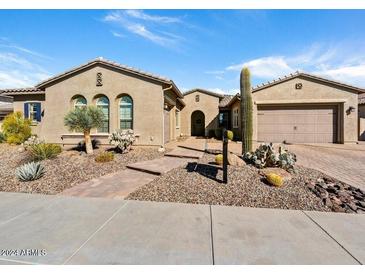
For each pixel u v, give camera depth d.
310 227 3.56
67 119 10.05
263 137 15.48
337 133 14.74
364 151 11.57
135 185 5.87
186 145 13.24
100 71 12.92
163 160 8.88
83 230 3.45
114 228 3.52
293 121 15.16
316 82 14.62
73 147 12.77
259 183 5.72
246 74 8.70
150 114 12.48
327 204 4.54
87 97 13.11
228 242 3.10
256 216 3.99
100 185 5.91
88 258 2.74
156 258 2.74
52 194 5.29
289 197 4.89
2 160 9.35
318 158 9.60
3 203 4.65
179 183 5.84
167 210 4.27
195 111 23.58
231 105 20.97
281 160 6.82
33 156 9.16
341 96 14.42
